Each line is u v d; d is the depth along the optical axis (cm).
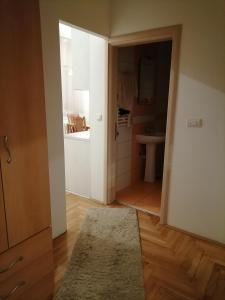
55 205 217
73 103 456
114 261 189
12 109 117
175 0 201
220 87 192
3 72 111
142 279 171
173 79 212
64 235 227
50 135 201
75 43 282
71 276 172
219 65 190
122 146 331
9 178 120
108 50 250
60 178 219
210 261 194
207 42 192
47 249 150
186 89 208
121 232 231
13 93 117
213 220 217
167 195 239
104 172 288
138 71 340
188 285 167
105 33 240
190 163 220
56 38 191
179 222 238
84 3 209
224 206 209
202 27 192
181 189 230
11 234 125
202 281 171
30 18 120
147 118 382
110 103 266
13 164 122
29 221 135
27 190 131
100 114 276
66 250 204
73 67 293
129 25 232
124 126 327
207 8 187
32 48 124
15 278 131
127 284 165
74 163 318
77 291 158
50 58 189
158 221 257
